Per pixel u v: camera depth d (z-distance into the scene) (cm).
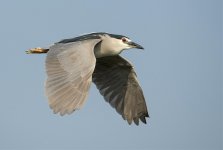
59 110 1234
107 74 1659
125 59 1608
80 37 1484
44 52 1584
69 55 1339
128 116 1659
